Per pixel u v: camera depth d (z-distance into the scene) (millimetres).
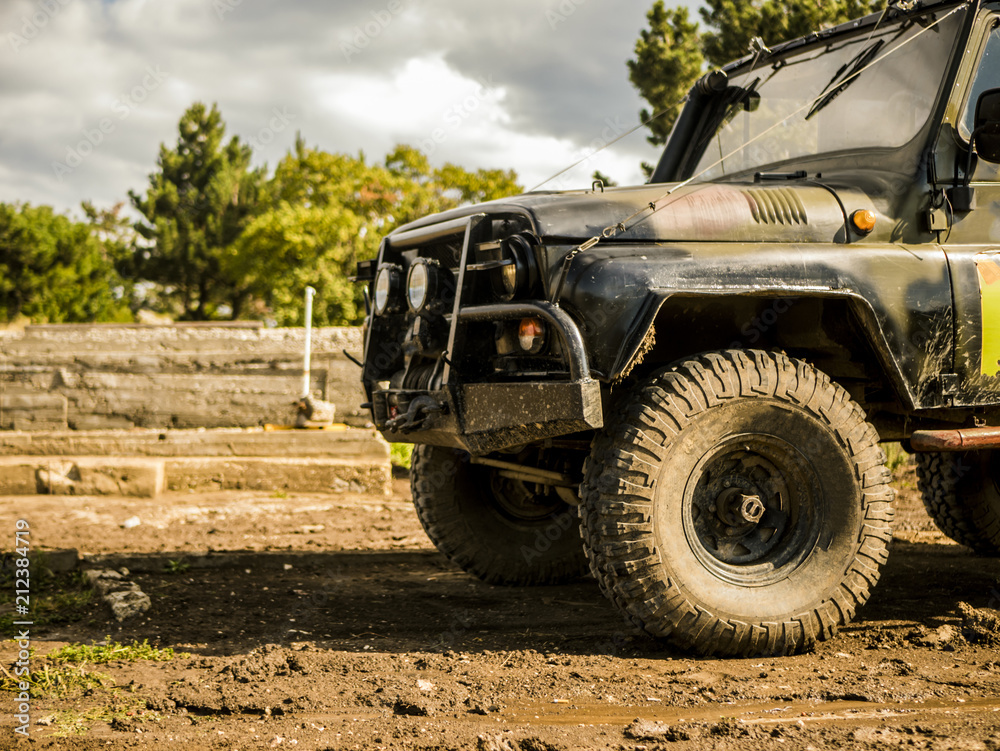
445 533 4496
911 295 3297
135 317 49406
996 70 3742
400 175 37312
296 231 35781
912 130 3701
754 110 4590
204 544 5965
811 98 4305
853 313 3268
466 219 3410
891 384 3332
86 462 8859
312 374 12375
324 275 34969
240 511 7766
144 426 12125
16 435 9789
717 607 3010
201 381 12211
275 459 9367
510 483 4652
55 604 4125
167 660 3213
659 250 3141
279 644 3455
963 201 3555
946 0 3857
